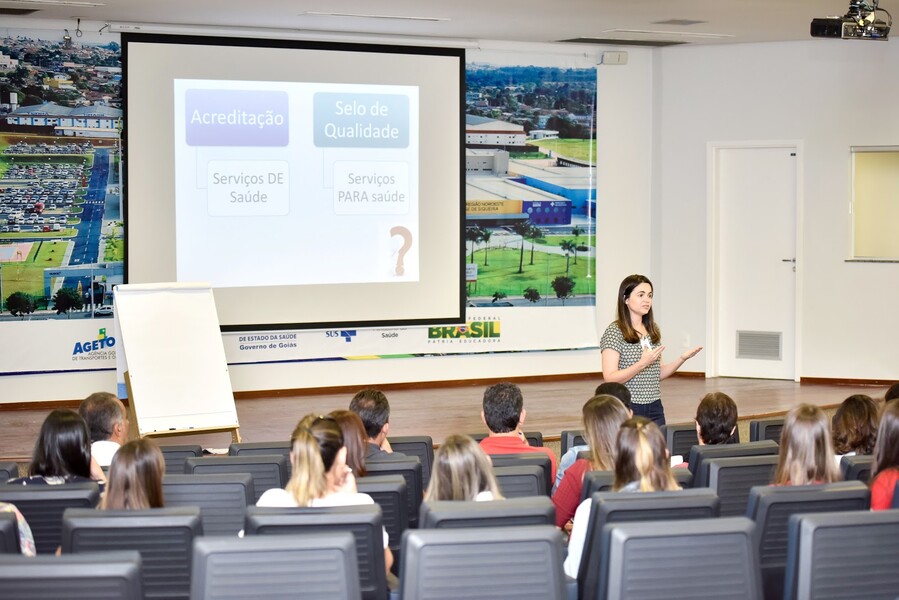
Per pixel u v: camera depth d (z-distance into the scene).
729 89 10.77
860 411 4.28
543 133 10.70
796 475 3.35
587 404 3.84
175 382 7.61
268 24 9.51
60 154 9.31
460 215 10.37
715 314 11.03
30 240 9.30
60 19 9.20
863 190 10.52
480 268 10.62
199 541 2.35
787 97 10.62
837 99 10.48
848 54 10.42
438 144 10.27
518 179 10.66
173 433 7.46
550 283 10.86
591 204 10.91
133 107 9.39
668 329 11.12
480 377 10.72
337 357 10.25
